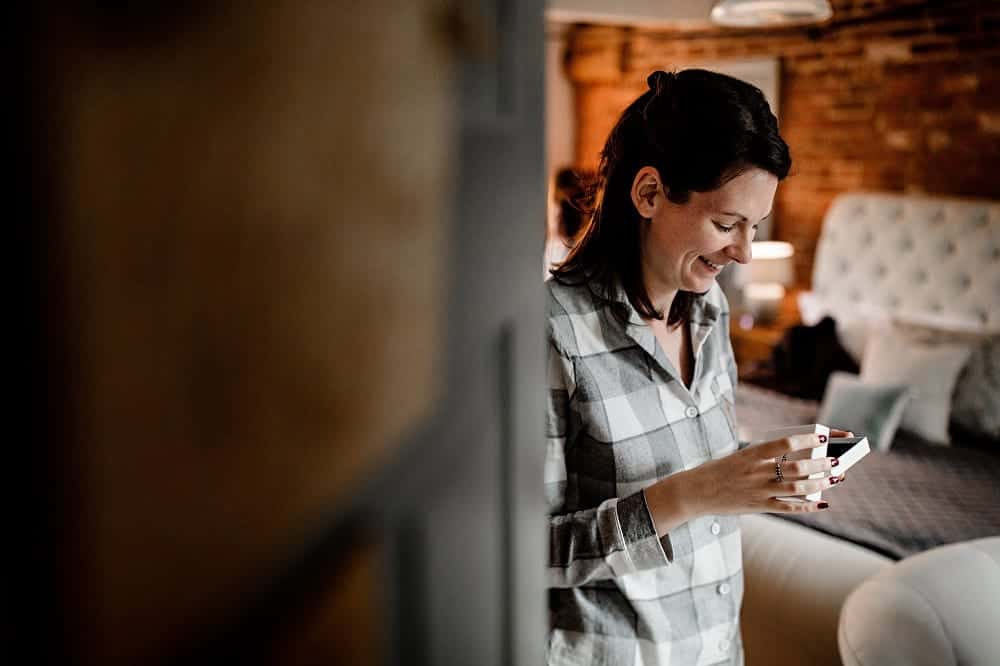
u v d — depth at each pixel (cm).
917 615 193
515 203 38
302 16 23
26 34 17
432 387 31
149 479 20
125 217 19
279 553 23
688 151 112
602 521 115
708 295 130
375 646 28
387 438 28
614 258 123
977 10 462
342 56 25
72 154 18
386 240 27
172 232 20
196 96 20
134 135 19
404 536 30
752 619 243
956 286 463
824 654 224
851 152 528
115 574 19
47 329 18
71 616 18
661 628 122
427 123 29
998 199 471
